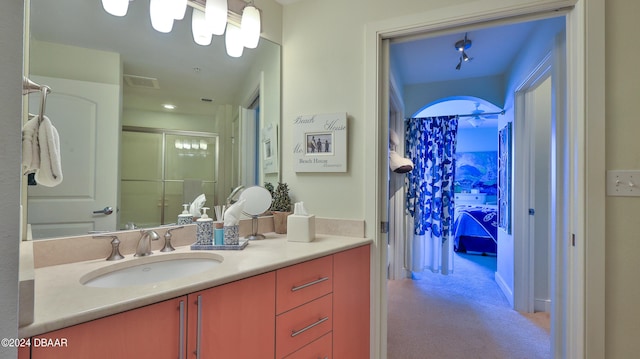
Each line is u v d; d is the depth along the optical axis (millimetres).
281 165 2006
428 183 3713
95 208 1236
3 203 450
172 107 1513
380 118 1756
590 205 1307
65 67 1172
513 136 2711
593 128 1304
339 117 1801
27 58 1079
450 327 2268
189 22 1586
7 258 454
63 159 1159
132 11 1379
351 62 1802
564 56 1709
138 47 1394
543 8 1414
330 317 1400
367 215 1724
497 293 2979
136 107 1383
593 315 1295
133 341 773
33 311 641
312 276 1309
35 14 1098
